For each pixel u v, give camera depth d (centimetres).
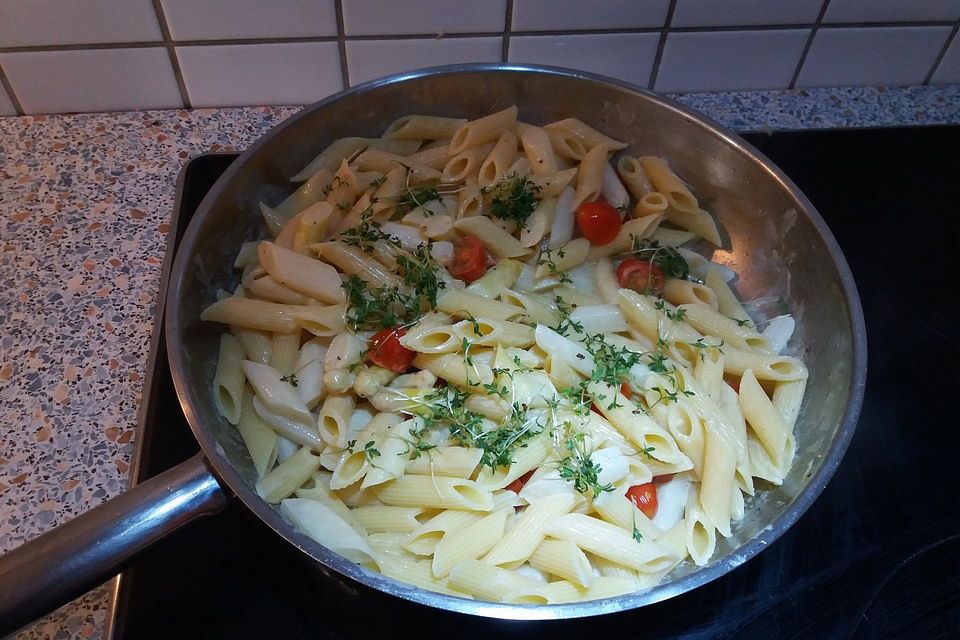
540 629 28
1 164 40
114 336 34
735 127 44
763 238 39
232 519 30
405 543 29
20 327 34
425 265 35
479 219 36
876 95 46
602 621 28
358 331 34
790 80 45
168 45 39
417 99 39
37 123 42
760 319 38
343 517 30
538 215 37
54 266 36
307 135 37
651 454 31
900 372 36
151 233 38
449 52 41
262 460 31
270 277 35
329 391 33
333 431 32
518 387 32
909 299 38
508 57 42
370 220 37
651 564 29
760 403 33
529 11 39
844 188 41
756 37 42
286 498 30
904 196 41
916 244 40
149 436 31
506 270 36
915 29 43
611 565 29
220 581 28
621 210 40
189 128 42
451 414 31
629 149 41
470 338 33
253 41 39
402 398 32
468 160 38
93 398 32
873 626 29
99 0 37
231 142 41
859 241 40
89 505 30
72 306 35
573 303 37
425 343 33
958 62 45
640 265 38
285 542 29
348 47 40
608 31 41
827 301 35
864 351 31
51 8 37
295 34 39
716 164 39
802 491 28
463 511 30
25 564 24
